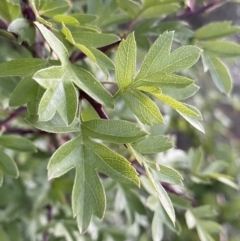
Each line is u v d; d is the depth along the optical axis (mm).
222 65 182
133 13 186
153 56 125
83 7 240
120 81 126
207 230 215
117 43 185
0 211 254
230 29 183
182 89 137
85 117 189
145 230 298
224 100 390
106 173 123
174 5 179
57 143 223
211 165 237
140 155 128
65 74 119
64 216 245
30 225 267
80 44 132
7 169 163
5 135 174
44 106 112
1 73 129
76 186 123
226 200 317
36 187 257
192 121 132
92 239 255
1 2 158
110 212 280
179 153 252
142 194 268
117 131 124
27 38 146
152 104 126
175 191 200
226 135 391
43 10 149
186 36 186
